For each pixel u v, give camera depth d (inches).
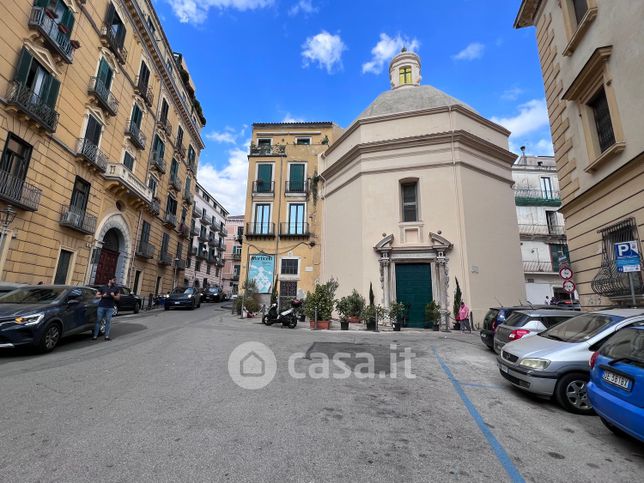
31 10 518.0
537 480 114.0
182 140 1227.2
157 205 1006.4
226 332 444.8
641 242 291.1
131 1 790.5
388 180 642.2
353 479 108.3
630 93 300.5
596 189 348.8
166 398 177.5
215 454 120.5
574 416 182.2
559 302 893.8
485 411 180.9
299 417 159.0
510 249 637.9
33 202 526.0
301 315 673.0
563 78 412.2
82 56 644.1
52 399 170.7
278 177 997.2
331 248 738.2
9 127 489.7
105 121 727.1
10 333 262.7
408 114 664.4
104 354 284.0
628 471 123.1
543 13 460.1
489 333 365.1
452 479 111.3
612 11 322.7
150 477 104.3
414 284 596.1
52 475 103.3
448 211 597.3
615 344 155.6
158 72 986.1
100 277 751.1
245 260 941.8
